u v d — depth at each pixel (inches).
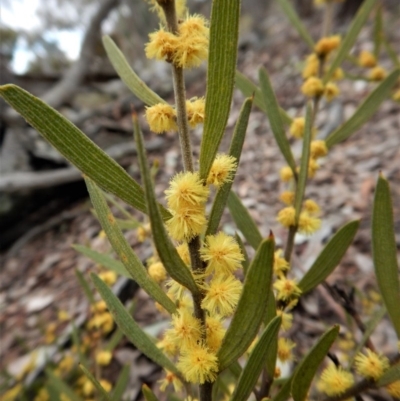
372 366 3.8
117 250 3.1
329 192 16.8
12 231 22.5
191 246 3.1
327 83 6.6
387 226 3.9
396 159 17.7
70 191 23.7
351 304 5.7
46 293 16.9
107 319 8.7
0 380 12.0
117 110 32.5
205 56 2.9
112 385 10.5
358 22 6.1
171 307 3.3
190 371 3.1
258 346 3.0
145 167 2.2
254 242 4.9
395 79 5.6
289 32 44.4
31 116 2.6
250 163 20.2
